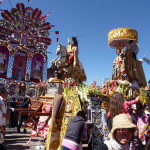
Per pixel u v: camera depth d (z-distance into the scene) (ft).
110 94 20.27
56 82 21.65
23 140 26.08
